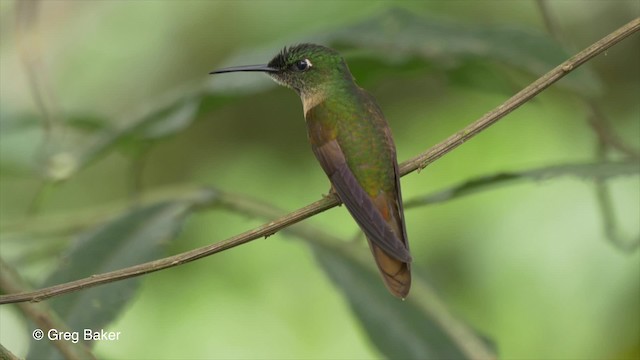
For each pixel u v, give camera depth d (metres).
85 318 6.60
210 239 11.71
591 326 10.73
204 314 11.34
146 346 11.09
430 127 12.28
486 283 11.15
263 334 11.34
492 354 7.05
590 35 12.40
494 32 8.30
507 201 11.43
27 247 8.74
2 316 9.73
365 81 9.31
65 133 9.03
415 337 7.16
